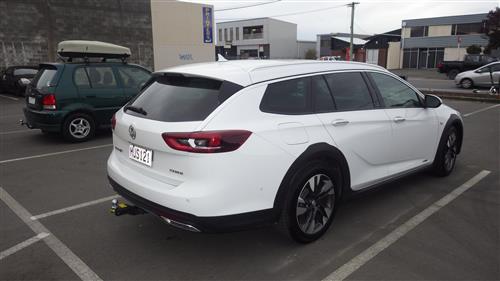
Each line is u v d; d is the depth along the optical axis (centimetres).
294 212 328
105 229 390
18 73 1698
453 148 546
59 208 445
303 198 336
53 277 307
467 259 327
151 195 310
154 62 2614
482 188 495
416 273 307
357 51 5797
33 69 1736
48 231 387
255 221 305
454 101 1430
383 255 334
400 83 461
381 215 415
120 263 327
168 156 303
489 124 946
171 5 2647
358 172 388
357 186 388
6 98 1655
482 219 404
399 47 5509
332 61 399
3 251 347
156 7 2561
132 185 331
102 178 554
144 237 373
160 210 304
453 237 365
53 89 747
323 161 347
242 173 293
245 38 7575
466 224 393
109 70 824
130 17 2428
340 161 360
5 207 448
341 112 372
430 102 478
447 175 543
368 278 301
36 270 316
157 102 337
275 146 309
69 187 516
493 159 632
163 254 342
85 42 852
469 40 4797
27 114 791
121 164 366
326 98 366
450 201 453
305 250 344
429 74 3697
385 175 422
